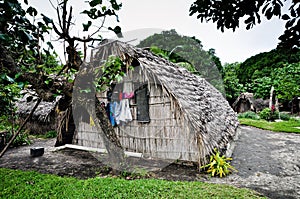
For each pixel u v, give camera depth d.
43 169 4.96
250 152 6.86
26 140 7.90
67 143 7.44
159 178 4.36
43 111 8.77
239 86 21.53
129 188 3.40
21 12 2.21
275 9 1.98
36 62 3.08
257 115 17.64
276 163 5.65
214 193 3.24
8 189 3.48
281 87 16.44
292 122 13.55
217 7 2.43
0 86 3.46
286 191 3.86
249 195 3.24
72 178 4.06
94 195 3.16
